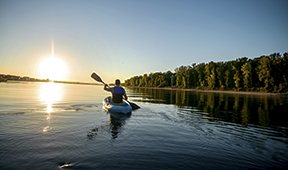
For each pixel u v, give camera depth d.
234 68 86.94
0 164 5.91
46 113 14.65
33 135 8.81
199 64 107.19
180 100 31.41
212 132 10.36
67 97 30.77
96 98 29.58
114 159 6.50
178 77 116.88
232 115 16.45
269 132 10.88
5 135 8.66
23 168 5.71
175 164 6.29
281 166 6.40
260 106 24.83
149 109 18.20
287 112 19.31
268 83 76.19
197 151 7.47
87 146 7.61
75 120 12.29
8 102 20.69
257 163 6.59
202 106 22.89
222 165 6.35
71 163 6.12
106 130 10.02
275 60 75.50
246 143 8.68
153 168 5.95
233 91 84.94
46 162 6.14
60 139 8.36
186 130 10.51
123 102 17.00
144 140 8.55
